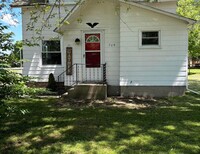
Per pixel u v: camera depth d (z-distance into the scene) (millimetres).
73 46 11484
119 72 11109
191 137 5375
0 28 4734
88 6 11141
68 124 6496
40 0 12484
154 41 10648
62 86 12469
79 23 11336
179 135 5508
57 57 12641
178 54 10477
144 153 4512
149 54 10633
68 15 10875
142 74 10711
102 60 11297
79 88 10312
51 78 12008
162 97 10508
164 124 6406
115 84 11164
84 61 11453
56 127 6238
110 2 11023
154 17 10508
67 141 5211
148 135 5520
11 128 6184
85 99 10141
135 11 10594
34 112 7875
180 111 7938
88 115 7469
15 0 11836
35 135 5641
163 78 10609
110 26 11141
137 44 10664
